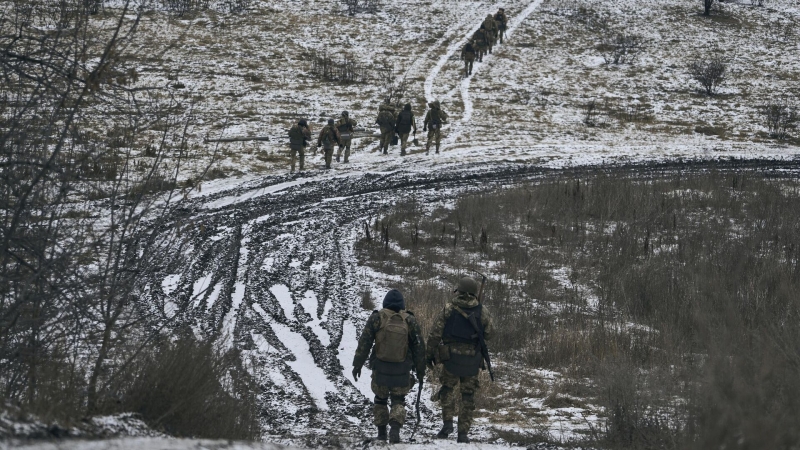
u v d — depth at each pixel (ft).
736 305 116.67
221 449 53.06
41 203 69.41
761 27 630.33
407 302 144.36
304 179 273.75
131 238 75.77
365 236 205.05
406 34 570.46
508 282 168.66
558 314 145.89
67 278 70.90
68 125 68.59
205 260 170.71
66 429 52.75
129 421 64.54
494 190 267.59
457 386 107.14
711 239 196.44
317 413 96.63
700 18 645.92
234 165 282.36
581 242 203.92
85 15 71.97
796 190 260.21
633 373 93.97
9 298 71.92
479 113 414.62
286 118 368.89
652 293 151.94
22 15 72.84
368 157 320.29
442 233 207.00
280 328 131.95
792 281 147.74
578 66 529.45
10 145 68.08
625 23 628.28
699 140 387.14
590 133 391.24
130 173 142.61
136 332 92.17
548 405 101.50
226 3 583.17
